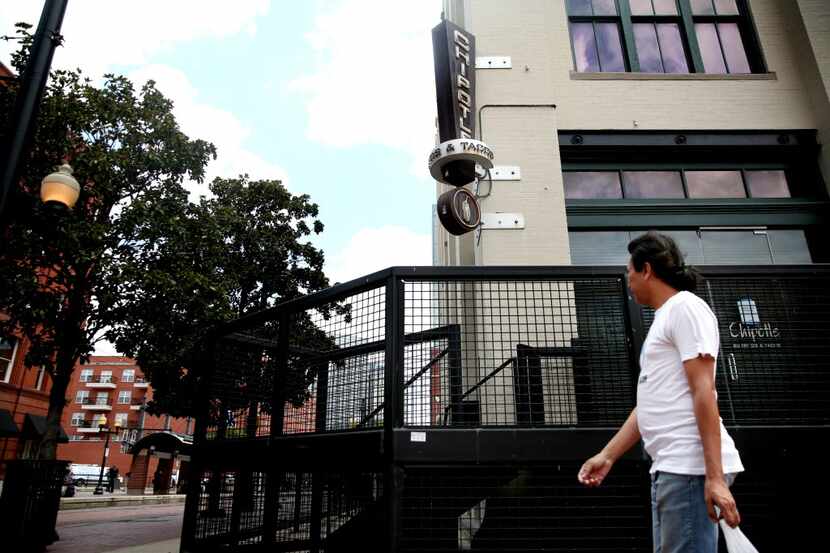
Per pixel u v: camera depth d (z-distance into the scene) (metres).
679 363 1.77
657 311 1.95
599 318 3.66
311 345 4.99
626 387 3.44
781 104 6.71
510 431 3.23
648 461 3.20
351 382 3.81
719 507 1.47
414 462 3.14
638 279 2.01
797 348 3.57
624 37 7.19
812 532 3.26
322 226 17.23
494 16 6.80
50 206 5.45
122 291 8.67
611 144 6.52
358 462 3.38
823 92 6.49
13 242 7.84
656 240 2.00
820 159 6.52
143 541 7.64
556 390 3.89
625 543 3.17
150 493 30.02
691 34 7.20
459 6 8.08
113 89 9.70
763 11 7.21
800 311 3.65
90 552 6.33
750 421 3.41
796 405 3.56
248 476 4.47
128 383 60.91
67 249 8.07
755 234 6.23
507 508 3.18
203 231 9.96
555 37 7.05
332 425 3.88
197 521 4.30
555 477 3.29
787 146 6.55
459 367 3.45
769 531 3.29
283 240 15.95
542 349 3.52
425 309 3.53
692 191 6.52
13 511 6.04
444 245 11.70
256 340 4.68
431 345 3.55
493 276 3.58
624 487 3.21
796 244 6.23
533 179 6.04
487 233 5.81
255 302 15.78
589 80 6.80
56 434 8.43
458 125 5.73
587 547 3.15
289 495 4.74
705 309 1.78
